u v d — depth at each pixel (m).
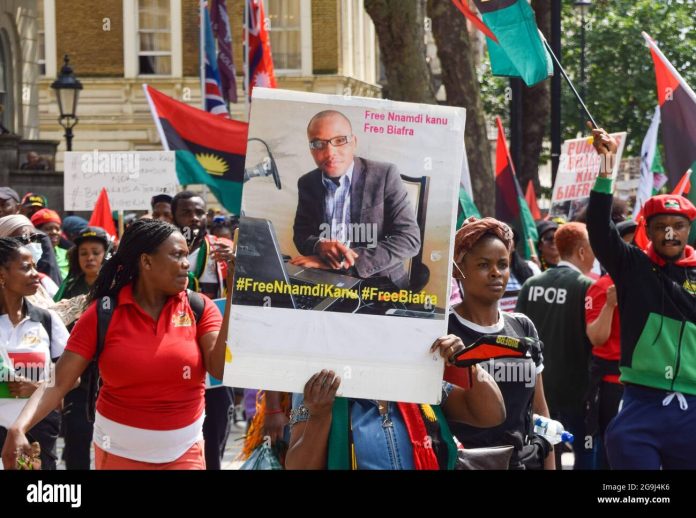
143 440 5.10
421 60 14.72
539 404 5.40
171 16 34.88
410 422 4.40
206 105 16.06
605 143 5.98
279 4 33.16
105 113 35.12
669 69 8.88
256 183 4.21
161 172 11.56
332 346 4.18
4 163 21.39
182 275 5.13
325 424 4.29
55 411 6.56
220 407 7.80
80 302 7.28
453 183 4.21
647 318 5.97
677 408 5.91
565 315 7.68
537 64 6.87
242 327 4.20
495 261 4.82
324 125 4.21
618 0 33.94
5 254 6.11
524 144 21.80
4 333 6.18
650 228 6.05
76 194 11.56
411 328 4.19
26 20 27.16
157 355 5.09
